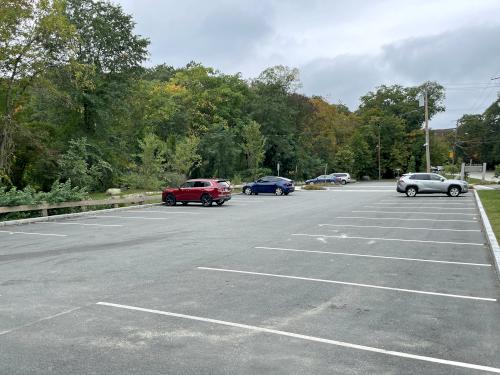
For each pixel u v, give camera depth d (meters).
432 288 7.96
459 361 4.91
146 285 8.23
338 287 8.02
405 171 95.69
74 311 6.73
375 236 14.10
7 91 29.89
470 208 23.12
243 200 32.53
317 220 18.69
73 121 40.19
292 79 75.88
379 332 5.79
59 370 4.70
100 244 13.30
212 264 10.06
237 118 65.06
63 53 30.53
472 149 111.94
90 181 36.22
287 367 4.74
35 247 12.98
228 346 5.32
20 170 33.44
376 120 96.44
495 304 7.03
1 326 6.08
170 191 29.08
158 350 5.21
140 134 50.53
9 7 26.55
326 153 81.50
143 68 44.59
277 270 9.41
